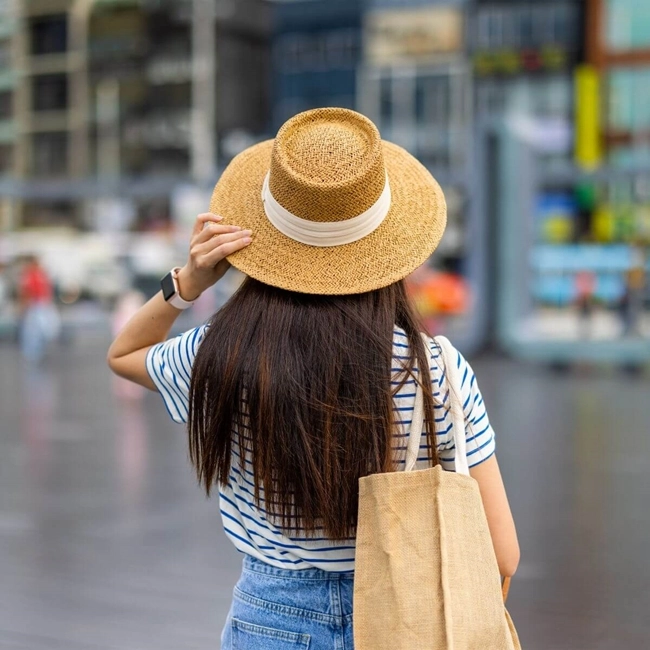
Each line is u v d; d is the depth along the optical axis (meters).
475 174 15.70
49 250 24.59
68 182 18.75
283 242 1.59
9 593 4.34
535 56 32.34
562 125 32.09
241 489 1.63
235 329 1.58
